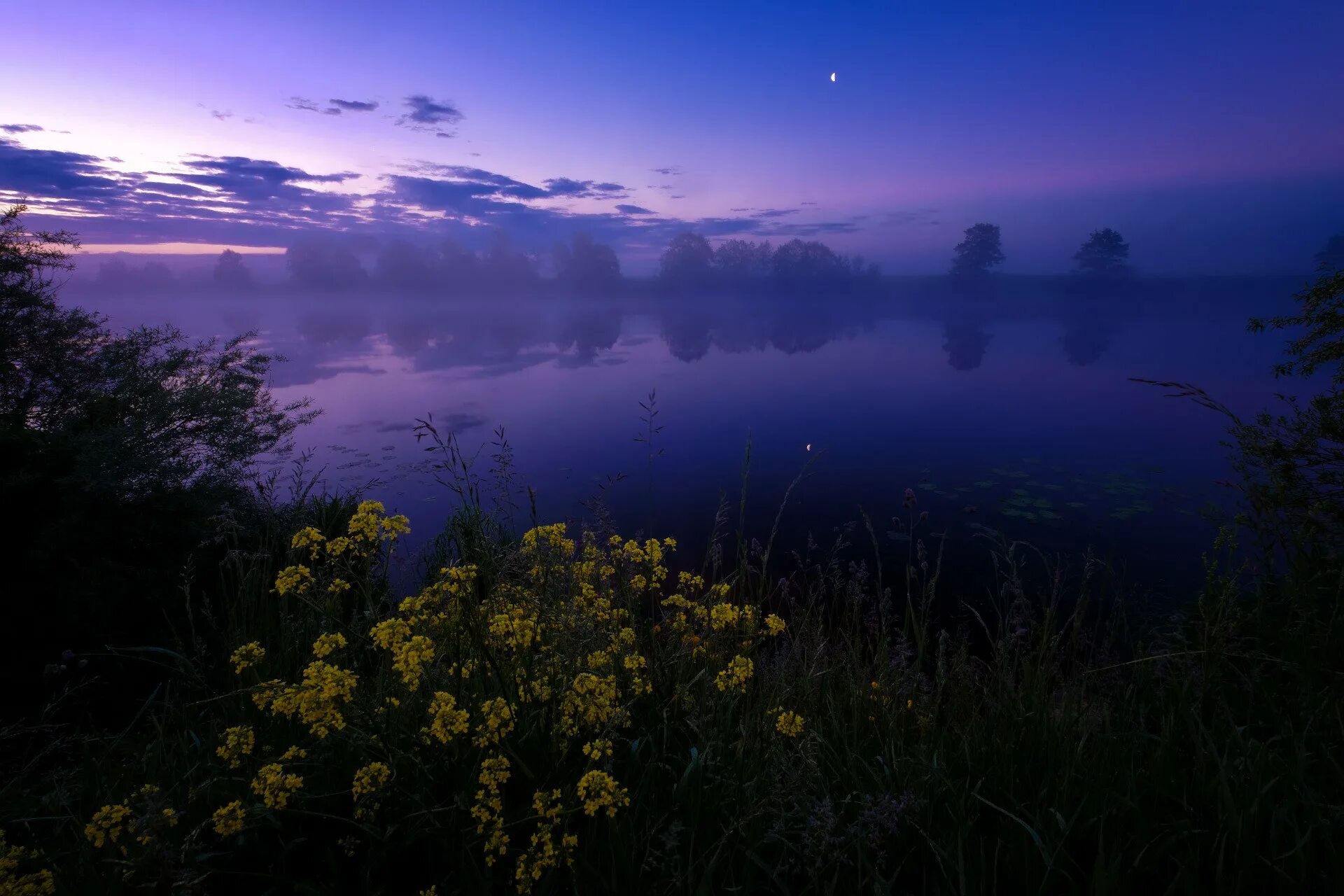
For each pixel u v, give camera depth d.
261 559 3.96
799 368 35.94
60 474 4.50
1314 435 3.36
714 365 38.03
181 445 5.68
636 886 1.66
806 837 1.70
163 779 2.22
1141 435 17.47
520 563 2.54
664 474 14.05
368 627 2.72
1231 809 1.71
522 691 2.23
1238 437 3.34
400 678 2.34
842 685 3.09
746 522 10.84
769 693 2.68
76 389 7.21
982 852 1.65
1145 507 11.08
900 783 2.07
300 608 3.11
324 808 1.96
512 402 24.39
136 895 1.66
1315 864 1.61
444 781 1.97
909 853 1.78
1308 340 3.96
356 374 32.41
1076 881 1.71
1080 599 2.91
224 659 3.23
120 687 3.61
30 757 2.99
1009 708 2.38
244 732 1.98
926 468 14.38
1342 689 2.18
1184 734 2.22
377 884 1.79
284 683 2.10
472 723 2.04
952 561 8.80
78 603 3.82
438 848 1.83
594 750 1.82
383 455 14.53
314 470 12.53
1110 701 2.53
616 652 2.42
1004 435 17.89
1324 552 2.83
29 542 4.03
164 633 3.98
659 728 2.27
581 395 26.31
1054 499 11.70
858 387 28.11
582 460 15.46
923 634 2.93
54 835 2.07
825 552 9.21
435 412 21.83
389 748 1.99
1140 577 8.18
